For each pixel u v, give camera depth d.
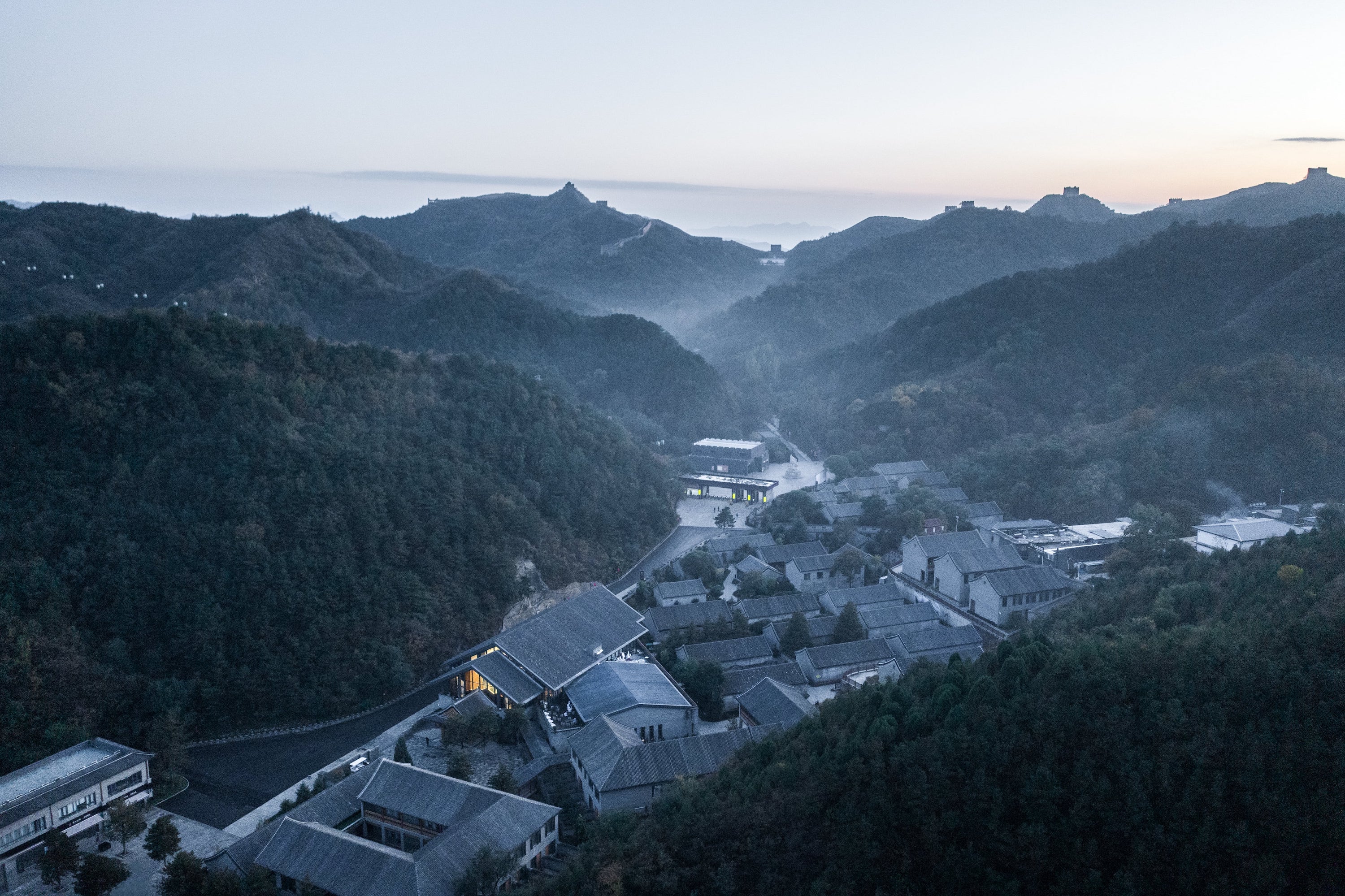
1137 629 107.62
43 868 95.00
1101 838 75.75
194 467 153.75
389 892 84.25
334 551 151.88
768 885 78.06
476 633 160.38
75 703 123.06
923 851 76.94
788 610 170.25
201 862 95.88
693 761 105.75
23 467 145.12
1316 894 70.75
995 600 163.50
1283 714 78.88
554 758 115.38
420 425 192.25
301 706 136.12
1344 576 97.25
